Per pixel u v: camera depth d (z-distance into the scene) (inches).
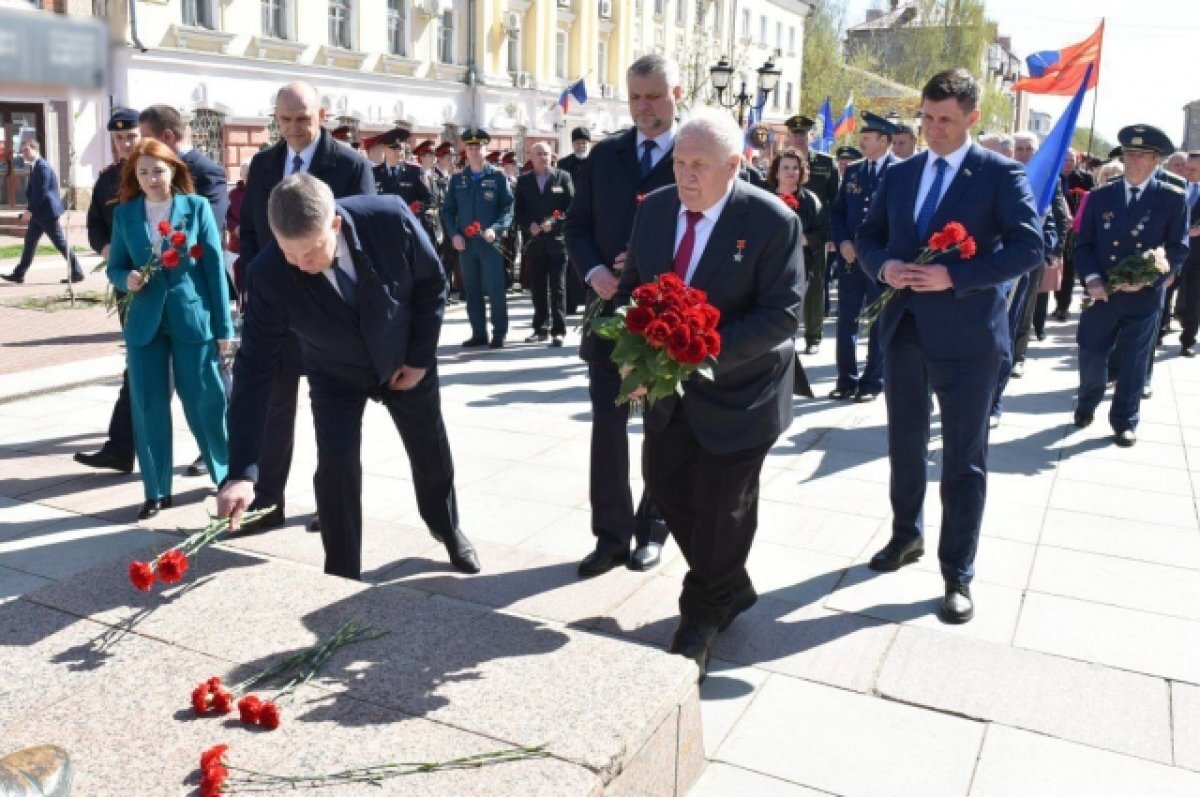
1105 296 261.4
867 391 311.3
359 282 139.8
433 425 163.0
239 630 117.7
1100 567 180.9
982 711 131.5
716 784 115.0
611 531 174.9
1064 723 129.2
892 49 2258.9
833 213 309.6
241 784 89.7
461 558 172.2
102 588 127.4
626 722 100.0
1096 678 140.7
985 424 160.2
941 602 163.5
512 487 221.6
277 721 98.3
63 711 101.0
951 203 159.0
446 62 1108.5
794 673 141.1
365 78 968.3
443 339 421.1
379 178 501.7
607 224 173.8
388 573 172.2
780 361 137.9
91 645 113.8
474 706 102.7
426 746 95.6
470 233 384.2
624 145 172.6
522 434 265.9
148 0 741.3
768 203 132.0
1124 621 158.9
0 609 121.7
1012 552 187.5
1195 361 402.3
